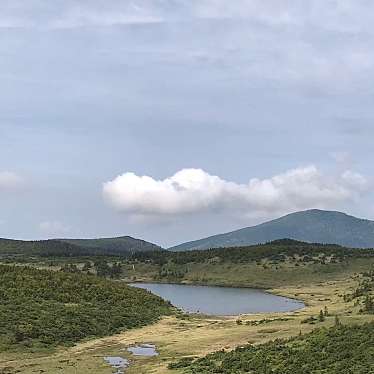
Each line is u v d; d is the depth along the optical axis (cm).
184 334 7200
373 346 4172
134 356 5819
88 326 7394
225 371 4438
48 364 5447
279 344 4997
